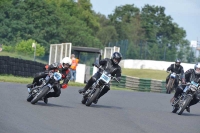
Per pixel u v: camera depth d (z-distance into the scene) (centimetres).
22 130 3108
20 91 5656
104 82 4806
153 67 19625
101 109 4812
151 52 19875
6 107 4066
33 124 3391
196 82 4975
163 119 4541
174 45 19625
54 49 11788
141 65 19762
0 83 6644
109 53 11662
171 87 8975
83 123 3709
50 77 4444
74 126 3516
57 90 4547
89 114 4284
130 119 4275
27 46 18338
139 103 6184
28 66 9031
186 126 4194
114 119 4150
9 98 4772
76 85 8738
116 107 5275
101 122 3872
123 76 11094
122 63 19750
